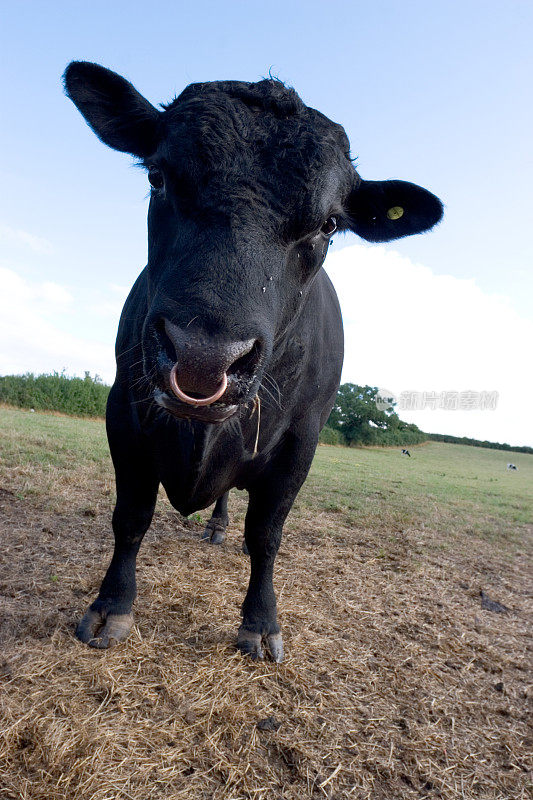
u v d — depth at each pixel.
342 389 42.66
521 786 2.51
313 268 2.49
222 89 2.36
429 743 2.66
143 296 2.92
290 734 2.48
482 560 6.15
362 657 3.30
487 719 2.96
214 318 1.83
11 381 21.86
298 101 2.40
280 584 4.16
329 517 6.89
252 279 1.96
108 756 2.14
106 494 5.98
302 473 3.28
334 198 2.32
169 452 2.70
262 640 3.10
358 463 19.22
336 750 2.46
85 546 4.30
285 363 2.87
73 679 2.57
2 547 4.04
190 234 2.03
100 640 2.88
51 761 2.06
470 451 53.34
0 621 2.97
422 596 4.53
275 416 2.94
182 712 2.46
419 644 3.63
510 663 3.63
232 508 6.47
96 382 24.38
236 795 2.10
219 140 2.08
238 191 2.03
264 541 3.22
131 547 3.13
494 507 11.02
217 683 2.71
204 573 4.09
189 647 3.00
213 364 1.81
